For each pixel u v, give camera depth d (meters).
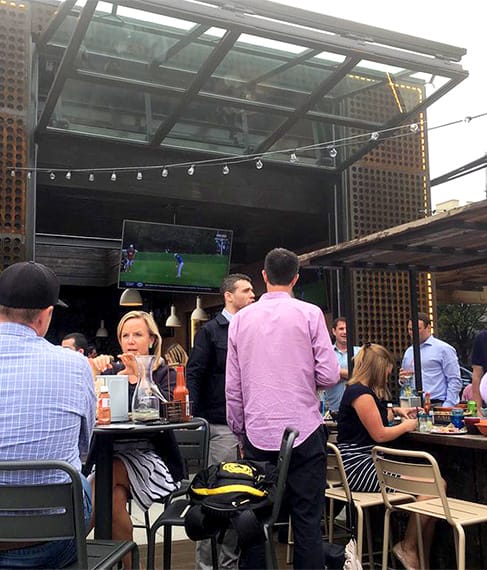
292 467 2.51
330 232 7.52
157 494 2.75
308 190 7.54
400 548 3.38
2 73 5.81
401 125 6.36
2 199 5.68
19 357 1.84
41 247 10.86
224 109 6.95
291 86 6.73
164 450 2.84
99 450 2.48
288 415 2.54
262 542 2.16
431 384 5.13
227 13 4.77
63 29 5.93
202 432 2.97
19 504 1.71
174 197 6.82
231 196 7.11
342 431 3.60
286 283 2.77
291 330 2.61
